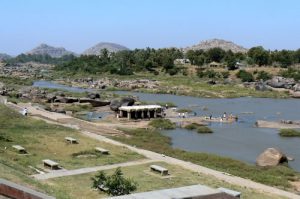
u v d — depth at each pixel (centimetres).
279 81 18662
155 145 6550
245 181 4391
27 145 5256
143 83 19462
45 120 7662
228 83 19275
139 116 10238
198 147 7150
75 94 14362
